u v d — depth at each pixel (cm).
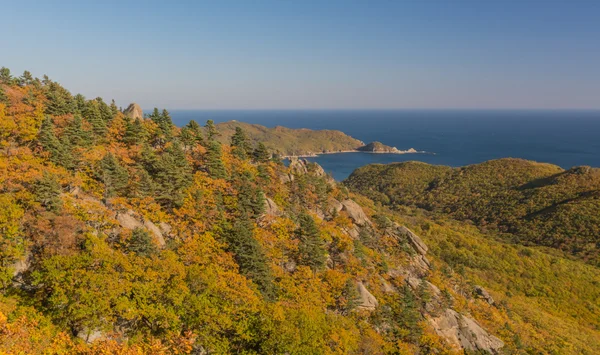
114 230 4456
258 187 6731
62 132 5953
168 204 5588
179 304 3381
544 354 7212
